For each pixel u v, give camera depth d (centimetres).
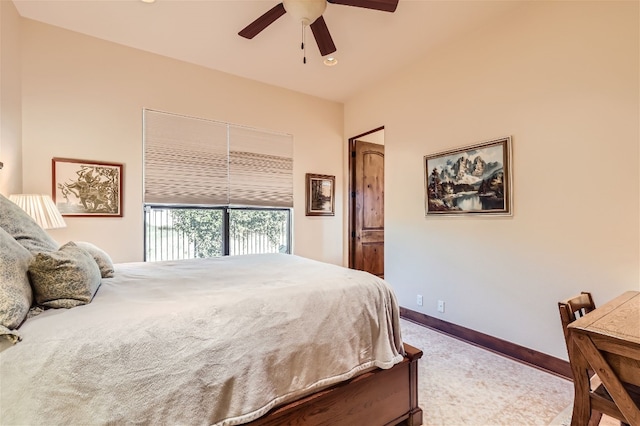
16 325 93
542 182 230
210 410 108
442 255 303
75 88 270
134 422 95
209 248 343
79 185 270
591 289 206
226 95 348
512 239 248
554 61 224
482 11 247
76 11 243
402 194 346
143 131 301
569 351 139
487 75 265
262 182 373
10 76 229
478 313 272
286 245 397
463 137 284
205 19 253
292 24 259
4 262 100
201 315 117
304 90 398
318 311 143
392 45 296
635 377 108
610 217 198
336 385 141
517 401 188
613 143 197
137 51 298
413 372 169
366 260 448
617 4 195
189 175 325
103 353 96
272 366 124
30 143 252
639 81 187
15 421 81
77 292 116
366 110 397
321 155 421
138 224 298
